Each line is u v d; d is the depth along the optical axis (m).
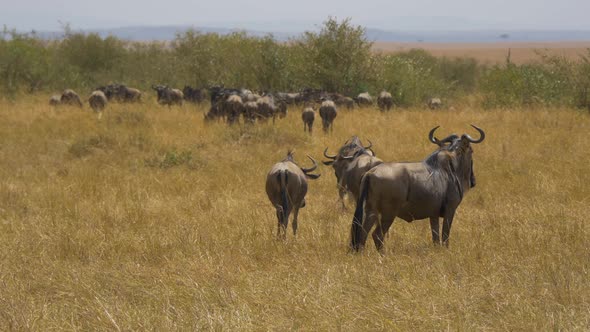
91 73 166.00
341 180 44.41
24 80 139.62
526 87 109.06
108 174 57.78
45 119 92.31
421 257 32.50
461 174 35.69
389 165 33.56
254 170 59.78
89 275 29.44
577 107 102.06
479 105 115.00
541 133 76.56
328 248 34.31
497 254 32.41
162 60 162.38
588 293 25.94
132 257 33.31
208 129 82.56
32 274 29.58
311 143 73.75
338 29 124.69
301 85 129.25
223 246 34.66
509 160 61.59
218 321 23.17
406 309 24.72
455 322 23.42
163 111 105.62
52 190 49.78
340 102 109.56
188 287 27.47
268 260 32.50
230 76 139.12
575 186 49.47
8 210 44.53
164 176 57.84
